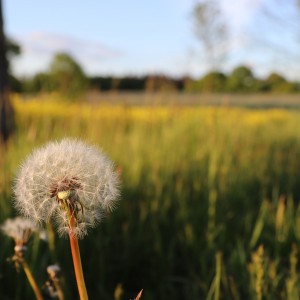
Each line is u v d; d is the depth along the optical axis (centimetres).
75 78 1422
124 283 326
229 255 337
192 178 488
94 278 311
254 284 252
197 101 910
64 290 247
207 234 355
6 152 475
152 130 712
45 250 297
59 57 1463
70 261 298
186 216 390
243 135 768
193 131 711
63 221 108
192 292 302
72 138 121
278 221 345
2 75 645
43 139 509
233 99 1734
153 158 524
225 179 466
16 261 160
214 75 1390
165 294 310
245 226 380
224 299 271
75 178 108
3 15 662
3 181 315
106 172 111
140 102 1309
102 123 664
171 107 817
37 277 256
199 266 335
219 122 775
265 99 1838
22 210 111
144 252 345
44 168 109
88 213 108
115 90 948
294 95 1920
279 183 516
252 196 480
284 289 257
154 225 365
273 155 654
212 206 391
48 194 108
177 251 367
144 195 421
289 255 319
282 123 1159
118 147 540
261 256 218
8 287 265
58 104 1259
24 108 902
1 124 622
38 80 1300
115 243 352
